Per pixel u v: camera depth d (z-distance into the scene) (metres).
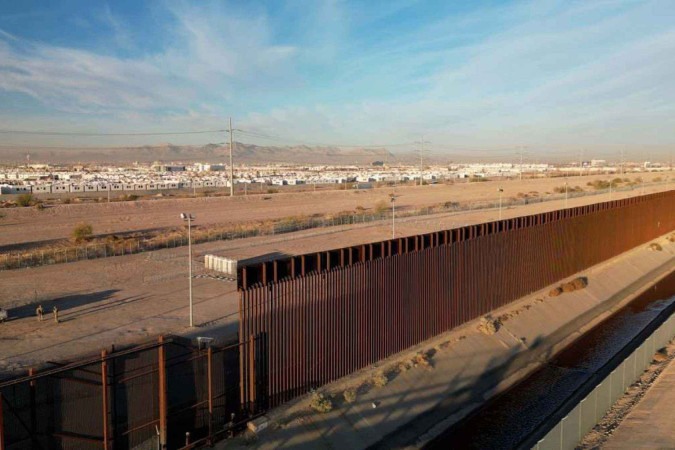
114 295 41.91
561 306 45.44
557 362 36.31
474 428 27.53
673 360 33.09
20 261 52.66
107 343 30.53
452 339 35.59
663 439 23.83
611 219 61.62
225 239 67.81
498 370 33.94
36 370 19.06
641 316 46.72
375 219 85.50
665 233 80.69
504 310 41.81
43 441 19.06
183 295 42.09
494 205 104.50
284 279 26.05
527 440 26.41
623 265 60.91
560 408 29.77
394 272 32.44
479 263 39.81
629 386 29.67
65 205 95.06
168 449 22.02
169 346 24.61
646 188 143.75
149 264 53.47
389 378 29.67
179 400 22.67
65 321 35.12
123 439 20.78
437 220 83.94
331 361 28.47
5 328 33.53
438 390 30.31
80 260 55.28
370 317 30.83
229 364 24.45
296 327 26.67
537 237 47.06
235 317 36.16
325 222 80.25
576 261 53.97
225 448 22.58
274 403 25.61
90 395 20.23
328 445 24.20
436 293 35.84
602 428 25.16
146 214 92.75
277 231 73.62
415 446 25.61
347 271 29.34
